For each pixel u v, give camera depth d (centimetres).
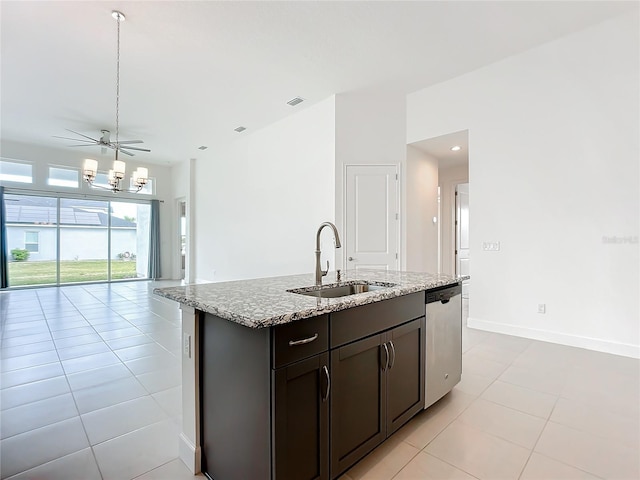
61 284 749
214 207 743
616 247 311
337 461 141
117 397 229
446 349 223
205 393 154
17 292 662
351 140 466
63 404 219
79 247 777
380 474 153
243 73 402
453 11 295
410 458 164
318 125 496
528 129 360
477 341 350
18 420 200
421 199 499
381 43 342
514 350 321
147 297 609
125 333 380
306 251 520
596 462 159
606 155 315
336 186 467
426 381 202
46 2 276
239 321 117
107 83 425
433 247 534
